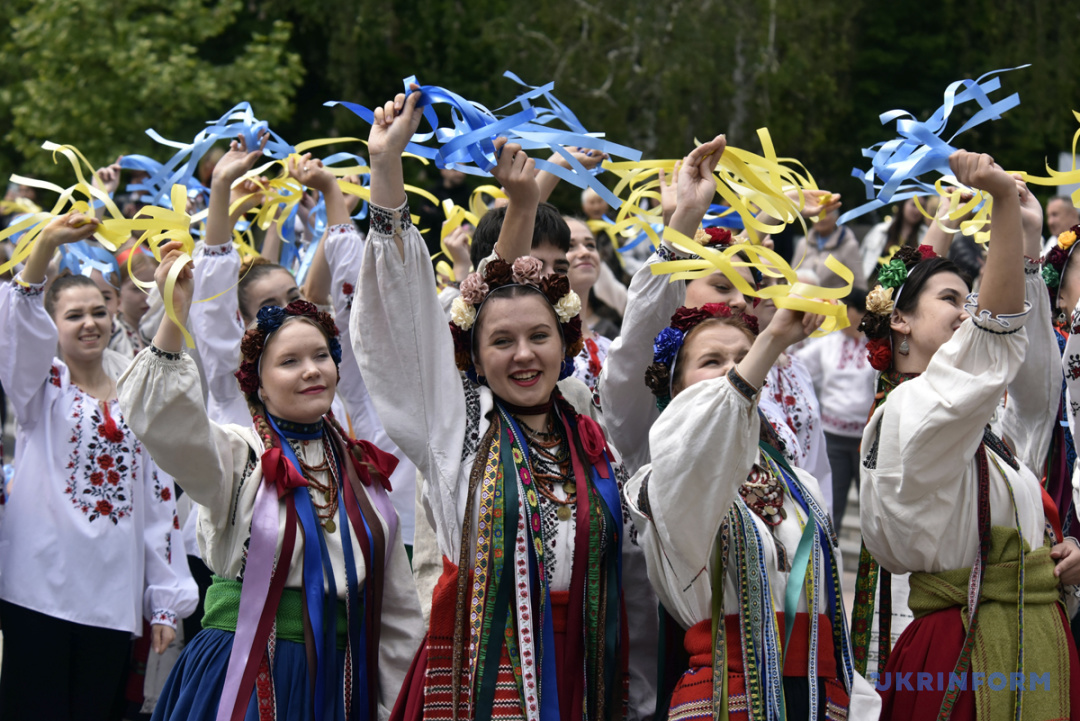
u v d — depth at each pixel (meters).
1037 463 3.80
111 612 4.53
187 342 3.29
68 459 4.56
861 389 7.12
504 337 3.30
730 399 2.93
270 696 3.29
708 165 3.53
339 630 3.46
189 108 14.16
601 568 3.26
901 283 3.49
